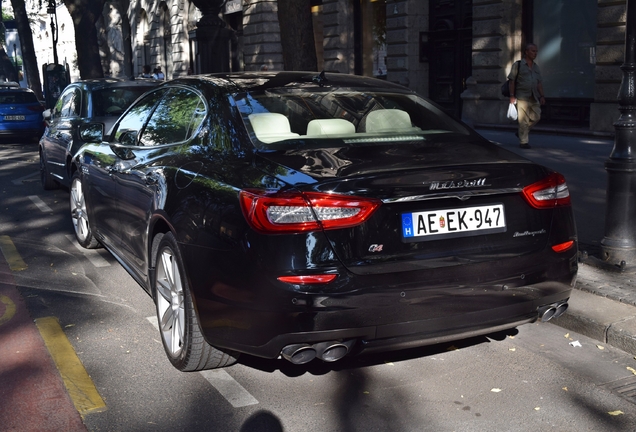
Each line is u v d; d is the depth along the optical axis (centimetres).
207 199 351
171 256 391
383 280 314
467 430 320
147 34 4066
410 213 322
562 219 361
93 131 574
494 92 1652
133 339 439
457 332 333
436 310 325
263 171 337
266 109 397
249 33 2688
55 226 788
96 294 534
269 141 370
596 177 903
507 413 337
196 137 412
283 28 1008
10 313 491
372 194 314
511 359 401
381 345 321
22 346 428
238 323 325
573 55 1507
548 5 1557
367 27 2148
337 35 2205
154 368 393
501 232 341
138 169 457
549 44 1565
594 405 345
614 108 1350
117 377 381
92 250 674
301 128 386
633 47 503
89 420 332
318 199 308
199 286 345
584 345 420
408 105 433
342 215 309
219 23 1462
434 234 325
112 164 522
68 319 477
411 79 1911
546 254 351
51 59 6762
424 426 324
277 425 327
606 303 456
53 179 1024
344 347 317
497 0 1599
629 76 505
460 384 369
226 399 354
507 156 366
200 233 347
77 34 2228
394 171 321
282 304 307
